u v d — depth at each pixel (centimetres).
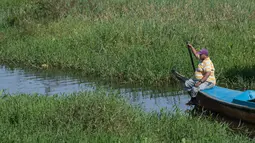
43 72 1634
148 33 1723
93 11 2167
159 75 1446
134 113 1011
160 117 1069
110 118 944
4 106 1039
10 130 906
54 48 1780
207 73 1207
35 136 877
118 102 1028
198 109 1206
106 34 1762
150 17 1981
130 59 1555
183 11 2033
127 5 2181
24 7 2362
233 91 1208
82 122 948
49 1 2231
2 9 2439
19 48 1839
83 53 1705
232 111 1100
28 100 1088
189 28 1778
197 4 2147
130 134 922
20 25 2156
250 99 1115
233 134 1027
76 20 2052
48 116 973
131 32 1755
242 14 1988
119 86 1430
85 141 859
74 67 1664
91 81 1495
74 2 2217
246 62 1501
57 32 1972
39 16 2241
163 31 1747
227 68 1473
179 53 1578
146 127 956
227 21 1925
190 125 966
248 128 1070
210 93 1202
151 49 1620
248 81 1394
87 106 973
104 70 1562
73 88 1408
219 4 2139
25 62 1764
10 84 1469
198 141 898
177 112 1048
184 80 1255
